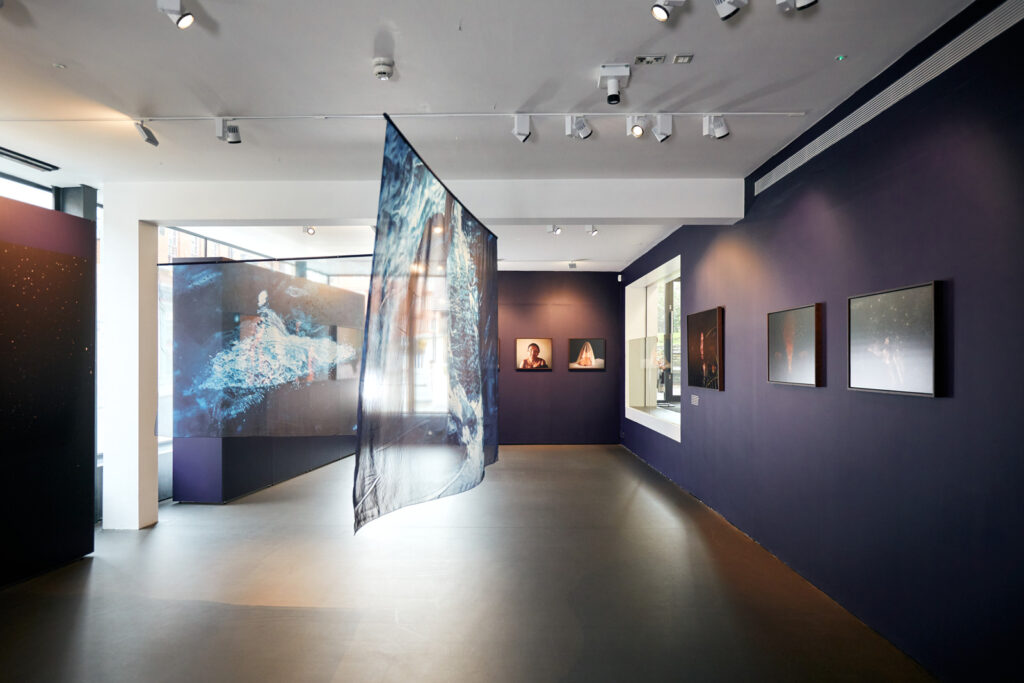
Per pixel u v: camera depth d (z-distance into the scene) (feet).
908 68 11.16
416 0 9.60
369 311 9.44
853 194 12.90
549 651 10.98
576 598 13.55
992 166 9.02
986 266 9.13
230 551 17.15
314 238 27.99
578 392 40.60
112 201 19.94
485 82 12.64
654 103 13.69
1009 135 8.71
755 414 18.08
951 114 9.94
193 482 23.58
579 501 23.39
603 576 15.01
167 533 19.11
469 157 17.26
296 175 19.20
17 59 11.66
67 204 20.56
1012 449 8.60
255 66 11.94
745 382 18.88
